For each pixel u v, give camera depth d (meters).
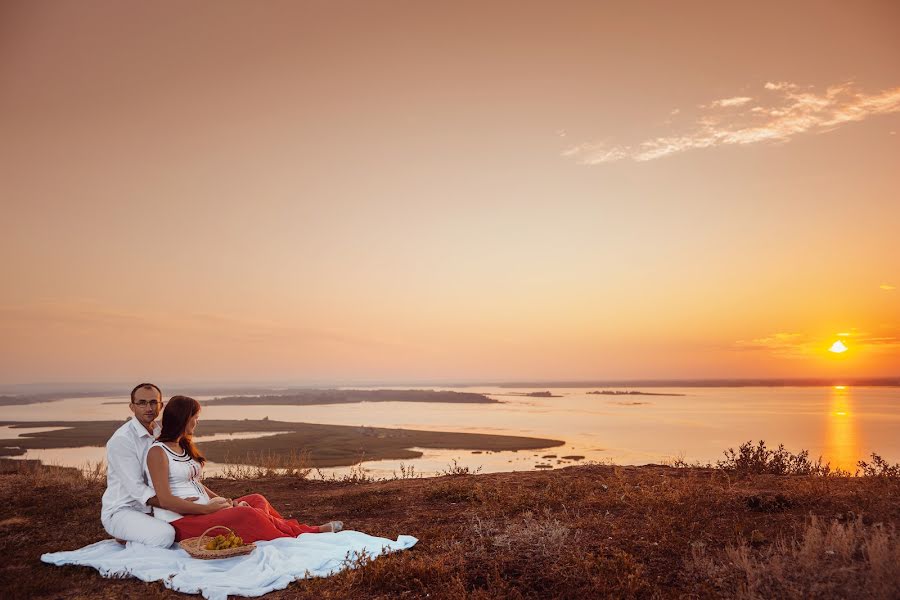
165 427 6.43
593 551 5.93
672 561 5.63
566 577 5.27
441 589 5.12
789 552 5.48
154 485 6.23
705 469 12.44
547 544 6.11
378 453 54.59
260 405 191.38
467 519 7.80
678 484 9.45
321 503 9.67
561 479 10.74
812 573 4.84
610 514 7.62
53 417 112.19
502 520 7.64
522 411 149.00
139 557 5.86
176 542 6.21
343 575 5.53
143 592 5.25
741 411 135.75
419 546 6.50
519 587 5.14
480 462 48.69
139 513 6.20
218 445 58.06
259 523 6.29
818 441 60.75
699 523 6.82
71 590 5.33
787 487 9.09
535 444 65.38
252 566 5.67
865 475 10.59
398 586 5.25
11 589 5.24
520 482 10.79
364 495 9.99
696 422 101.12
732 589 4.80
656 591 4.84
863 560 5.09
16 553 6.57
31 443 63.06
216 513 6.25
